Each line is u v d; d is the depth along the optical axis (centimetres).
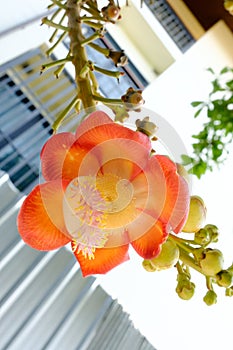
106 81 99
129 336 66
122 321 66
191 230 26
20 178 65
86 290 63
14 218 56
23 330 51
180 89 106
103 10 35
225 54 132
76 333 59
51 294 57
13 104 73
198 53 120
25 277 54
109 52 32
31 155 69
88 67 29
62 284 59
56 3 35
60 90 82
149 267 27
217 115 37
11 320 51
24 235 23
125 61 32
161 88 100
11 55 71
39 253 58
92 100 28
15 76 75
